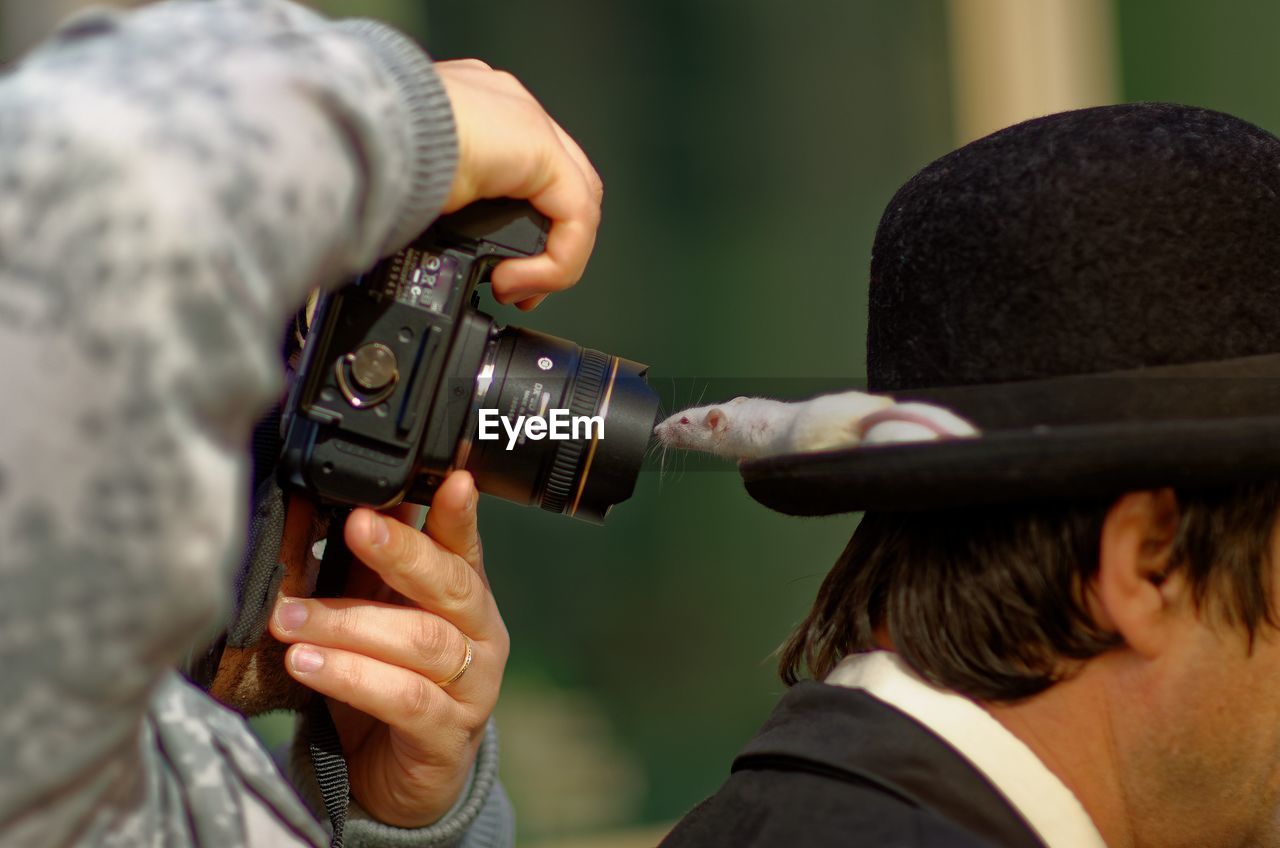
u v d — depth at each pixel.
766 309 22.34
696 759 19.48
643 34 22.03
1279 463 2.74
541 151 3.04
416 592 3.63
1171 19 18.41
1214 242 2.85
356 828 4.12
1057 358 2.88
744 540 21.06
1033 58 18.64
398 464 3.45
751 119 22.30
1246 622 2.96
